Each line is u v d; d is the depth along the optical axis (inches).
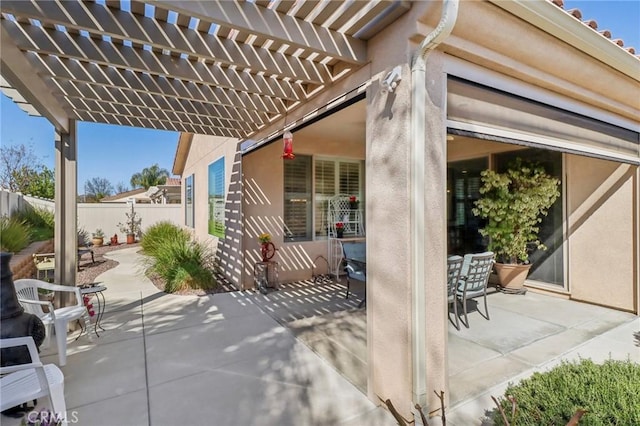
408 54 85.8
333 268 265.4
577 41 104.9
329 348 133.6
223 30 99.7
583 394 64.0
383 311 94.7
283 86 137.6
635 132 169.6
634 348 131.3
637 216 170.6
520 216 198.1
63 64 115.8
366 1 83.9
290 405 95.3
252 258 234.5
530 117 117.0
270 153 243.1
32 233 321.7
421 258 84.9
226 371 115.0
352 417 90.0
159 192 823.1
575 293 195.9
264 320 167.3
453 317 168.9
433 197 89.7
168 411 92.3
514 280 210.1
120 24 88.9
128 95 145.8
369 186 100.0
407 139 85.7
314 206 262.4
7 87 123.4
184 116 179.6
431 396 89.7
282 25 88.0
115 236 517.0
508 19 91.4
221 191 287.1
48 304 118.6
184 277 230.8
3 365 96.9
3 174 682.2
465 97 98.7
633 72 128.4
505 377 110.6
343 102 116.3
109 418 89.0
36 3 79.5
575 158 195.5
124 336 147.1
